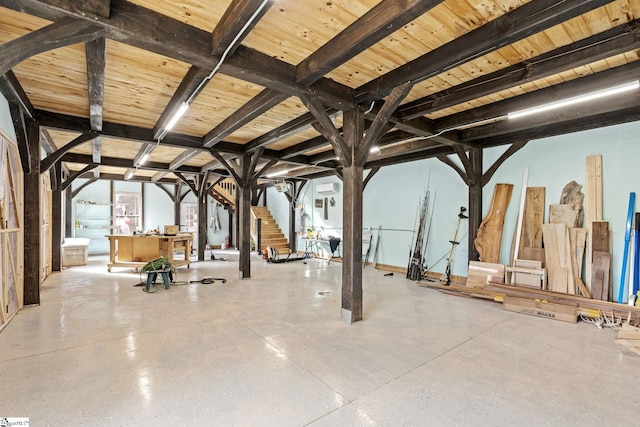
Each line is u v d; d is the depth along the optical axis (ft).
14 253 12.97
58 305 14.43
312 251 34.19
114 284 19.16
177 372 8.18
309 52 9.41
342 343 10.22
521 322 12.58
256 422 6.22
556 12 6.58
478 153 18.66
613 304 12.51
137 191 39.55
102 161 24.79
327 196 32.94
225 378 7.90
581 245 14.78
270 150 22.77
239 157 22.15
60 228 23.43
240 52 8.98
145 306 14.37
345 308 12.41
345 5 7.25
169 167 27.71
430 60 9.28
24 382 7.62
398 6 6.72
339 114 13.25
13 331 11.03
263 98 12.17
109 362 8.72
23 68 10.37
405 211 24.49
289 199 37.04
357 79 11.18
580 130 15.02
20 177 13.48
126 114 15.01
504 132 15.72
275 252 30.25
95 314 13.08
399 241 24.94
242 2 6.69
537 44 8.90
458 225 20.77
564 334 11.27
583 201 15.15
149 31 7.39
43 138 17.81
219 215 44.14
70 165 29.35
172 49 7.84
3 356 9.05
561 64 9.04
